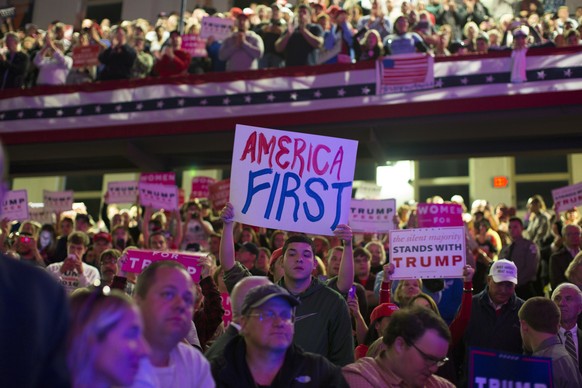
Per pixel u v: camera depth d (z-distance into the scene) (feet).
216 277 17.11
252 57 35.91
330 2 43.57
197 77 35.14
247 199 14.53
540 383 9.84
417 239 15.94
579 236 23.63
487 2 44.06
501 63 31.30
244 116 34.17
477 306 16.20
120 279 13.05
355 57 35.37
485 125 32.81
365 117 32.53
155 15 53.98
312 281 12.88
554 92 30.50
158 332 7.89
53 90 37.09
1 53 41.27
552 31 38.60
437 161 48.16
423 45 33.78
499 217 34.47
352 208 27.22
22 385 4.87
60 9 55.47
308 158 14.79
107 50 37.73
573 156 45.75
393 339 9.75
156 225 30.83
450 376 14.70
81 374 5.62
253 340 8.85
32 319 4.99
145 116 35.58
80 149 38.45
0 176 5.03
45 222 34.50
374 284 21.77
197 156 39.09
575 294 15.07
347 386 9.36
